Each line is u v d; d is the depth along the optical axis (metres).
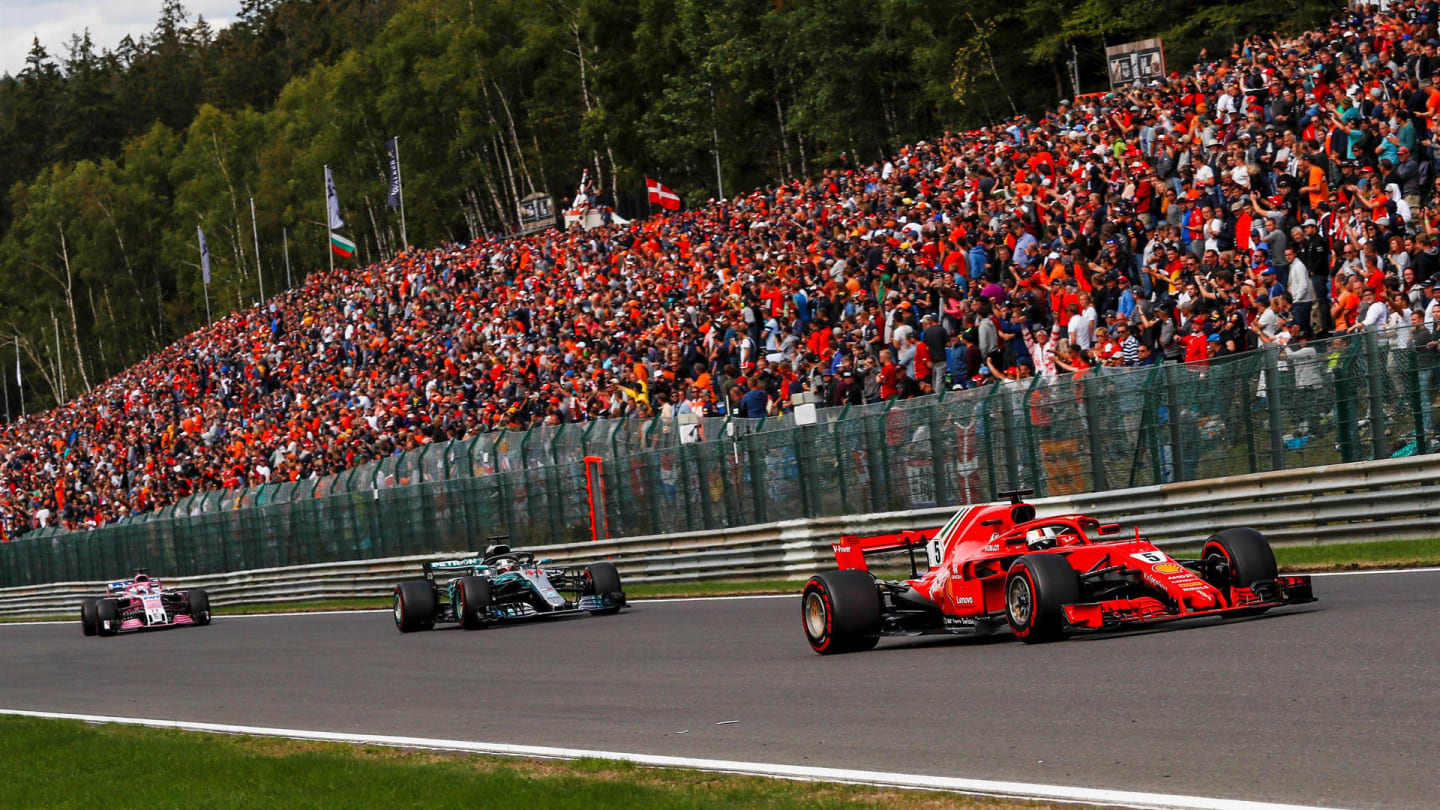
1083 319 60.00
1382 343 45.12
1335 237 55.56
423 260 164.38
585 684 39.41
